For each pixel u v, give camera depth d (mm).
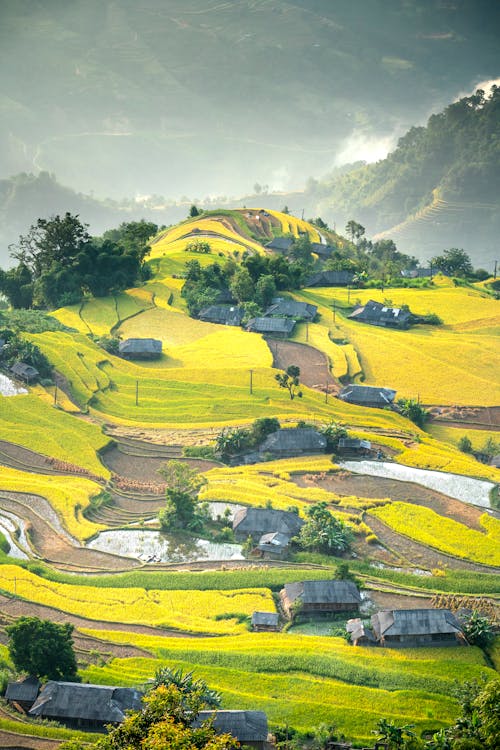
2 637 158750
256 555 193875
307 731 131875
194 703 115688
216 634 163750
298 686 144125
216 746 100812
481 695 123875
